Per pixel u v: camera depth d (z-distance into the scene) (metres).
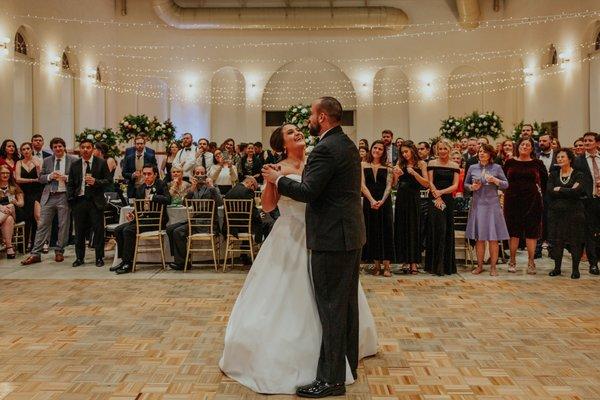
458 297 5.86
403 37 17.06
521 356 4.02
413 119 17.16
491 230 6.84
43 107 12.26
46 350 4.15
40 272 7.30
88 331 4.63
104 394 3.36
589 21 11.84
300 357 3.41
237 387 3.46
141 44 16.73
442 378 3.61
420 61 17.05
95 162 7.72
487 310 5.32
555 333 4.57
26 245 9.12
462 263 7.92
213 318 5.04
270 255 3.64
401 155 7.05
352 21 16.11
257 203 8.77
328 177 3.16
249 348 3.47
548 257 8.40
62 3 13.12
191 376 3.64
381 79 17.98
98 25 15.32
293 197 3.20
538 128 11.67
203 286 6.43
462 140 10.98
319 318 3.47
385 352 4.12
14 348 4.20
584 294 5.96
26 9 11.46
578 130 12.50
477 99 17.23
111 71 16.20
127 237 7.30
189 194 7.65
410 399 3.29
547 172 8.02
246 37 17.17
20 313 5.21
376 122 18.08
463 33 16.84
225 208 7.43
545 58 14.30
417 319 5.02
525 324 4.84
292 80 18.17
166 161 11.59
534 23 14.71
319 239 3.25
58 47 12.95
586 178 7.31
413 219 7.02
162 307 5.44
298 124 10.81
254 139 17.30
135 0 16.66
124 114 16.61
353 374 3.52
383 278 6.88
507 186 6.75
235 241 7.66
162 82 17.06
